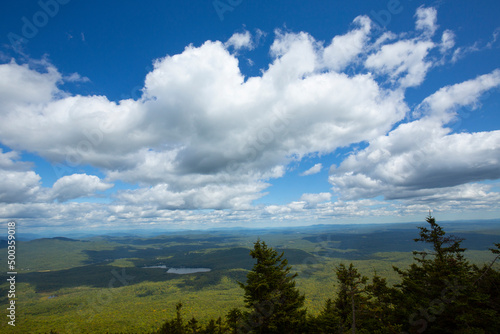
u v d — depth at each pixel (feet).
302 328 95.55
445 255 89.15
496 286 74.74
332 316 99.45
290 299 97.91
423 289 84.48
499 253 75.41
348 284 92.02
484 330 66.03
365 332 87.81
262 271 98.43
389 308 99.40
